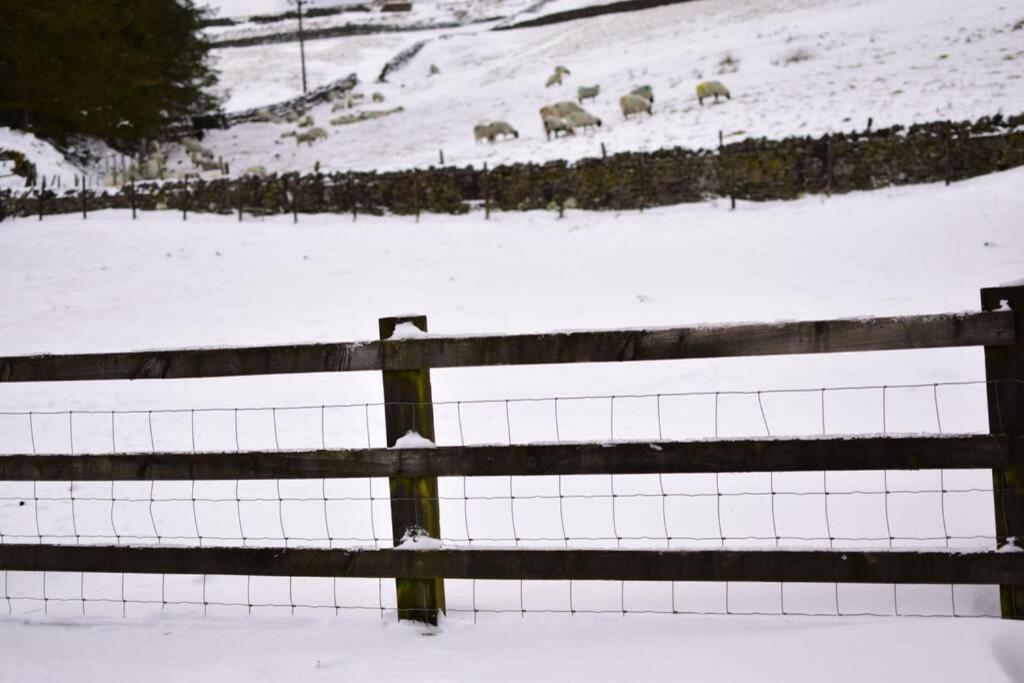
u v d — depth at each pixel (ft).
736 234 64.64
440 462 13.69
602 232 70.90
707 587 15.74
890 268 49.06
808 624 13.41
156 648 14.29
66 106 136.36
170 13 171.42
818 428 26.16
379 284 60.70
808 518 18.72
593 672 12.14
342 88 197.16
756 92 110.42
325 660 13.21
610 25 210.79
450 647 13.44
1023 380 12.08
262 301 58.59
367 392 37.29
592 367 37.22
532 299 52.47
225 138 167.53
